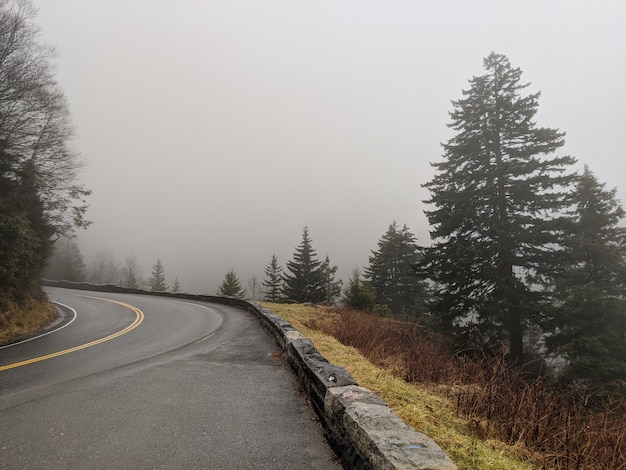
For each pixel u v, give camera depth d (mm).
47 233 17047
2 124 14797
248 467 3148
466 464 2848
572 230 15273
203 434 3836
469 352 14141
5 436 3799
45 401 4918
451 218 17969
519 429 3879
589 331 12617
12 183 15047
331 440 3539
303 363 5344
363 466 2633
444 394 5250
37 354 8258
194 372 6461
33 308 14430
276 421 4199
